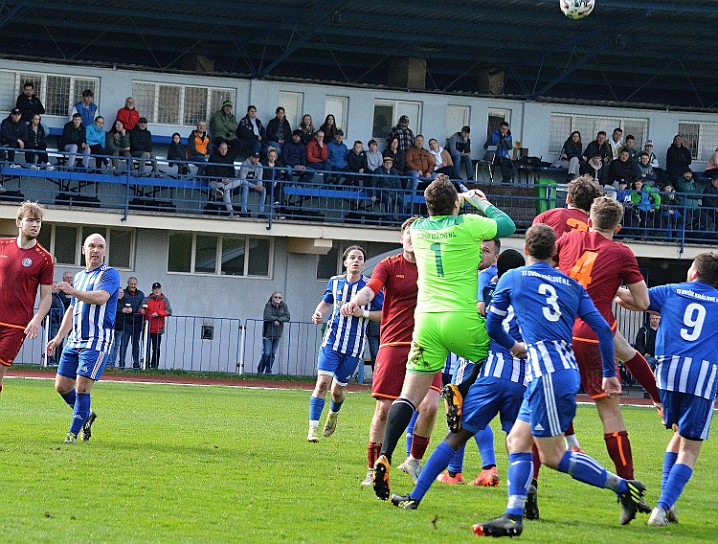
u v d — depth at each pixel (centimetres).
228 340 7375
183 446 2981
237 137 7262
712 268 2195
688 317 2172
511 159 7669
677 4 6812
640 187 7506
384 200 7356
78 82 7356
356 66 8169
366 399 5484
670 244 7438
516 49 7775
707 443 3934
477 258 2167
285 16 7206
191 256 7400
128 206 6906
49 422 3450
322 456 2934
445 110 7925
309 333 7475
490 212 2206
